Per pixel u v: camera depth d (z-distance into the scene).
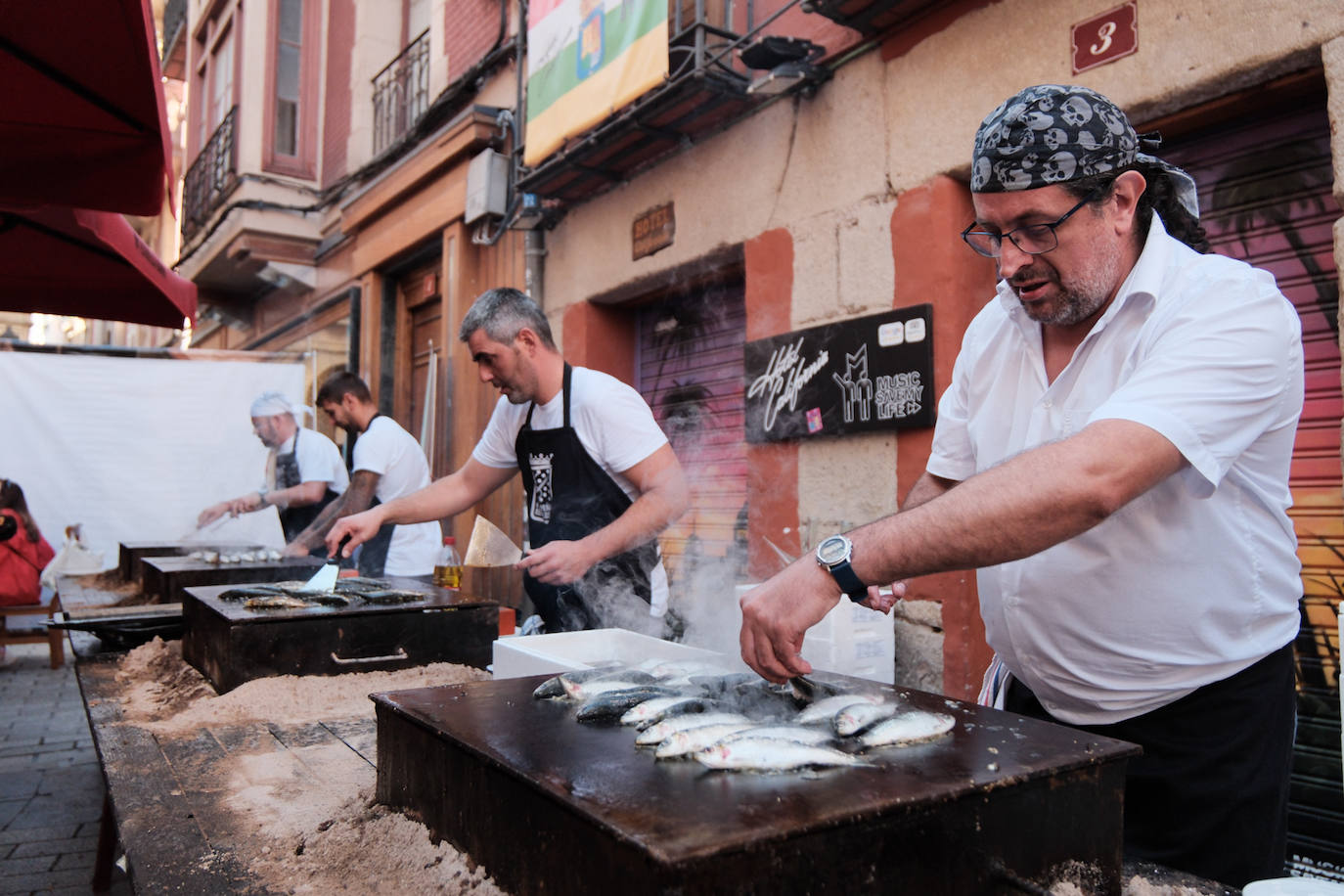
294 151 9.95
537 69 5.20
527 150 5.28
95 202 2.70
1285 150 2.78
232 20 10.77
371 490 3.89
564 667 1.62
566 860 0.87
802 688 1.32
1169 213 1.44
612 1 4.53
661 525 2.37
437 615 2.32
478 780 1.03
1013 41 3.17
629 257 5.16
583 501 2.55
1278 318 1.22
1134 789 1.42
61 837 3.34
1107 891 1.05
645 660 1.78
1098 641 1.40
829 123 3.92
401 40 8.72
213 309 12.56
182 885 1.04
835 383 3.81
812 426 3.93
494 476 2.83
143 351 8.04
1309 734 2.68
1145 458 1.09
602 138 4.69
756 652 1.18
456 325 6.76
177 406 7.94
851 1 3.41
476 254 6.73
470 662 2.37
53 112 2.42
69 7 2.14
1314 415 2.71
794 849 0.79
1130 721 1.43
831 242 3.91
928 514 1.11
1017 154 1.25
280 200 9.63
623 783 0.91
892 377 3.55
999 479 1.10
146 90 2.41
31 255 3.71
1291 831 2.71
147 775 1.48
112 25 2.21
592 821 0.81
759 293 4.29
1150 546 1.32
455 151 6.45
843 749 1.04
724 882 0.75
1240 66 2.58
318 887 1.03
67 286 4.06
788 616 1.15
